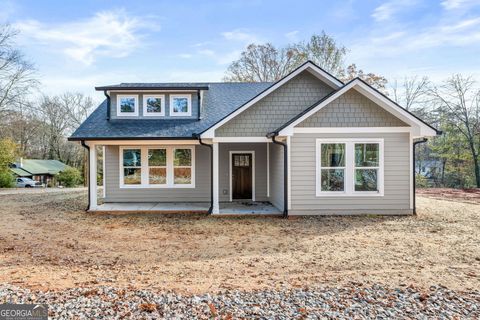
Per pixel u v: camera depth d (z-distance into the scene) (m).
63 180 30.73
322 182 10.57
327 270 5.45
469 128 24.78
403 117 10.35
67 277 5.03
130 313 3.57
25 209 12.08
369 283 4.65
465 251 6.59
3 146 25.47
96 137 11.32
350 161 10.49
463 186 25.98
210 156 13.86
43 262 5.93
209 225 9.49
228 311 3.66
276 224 9.52
